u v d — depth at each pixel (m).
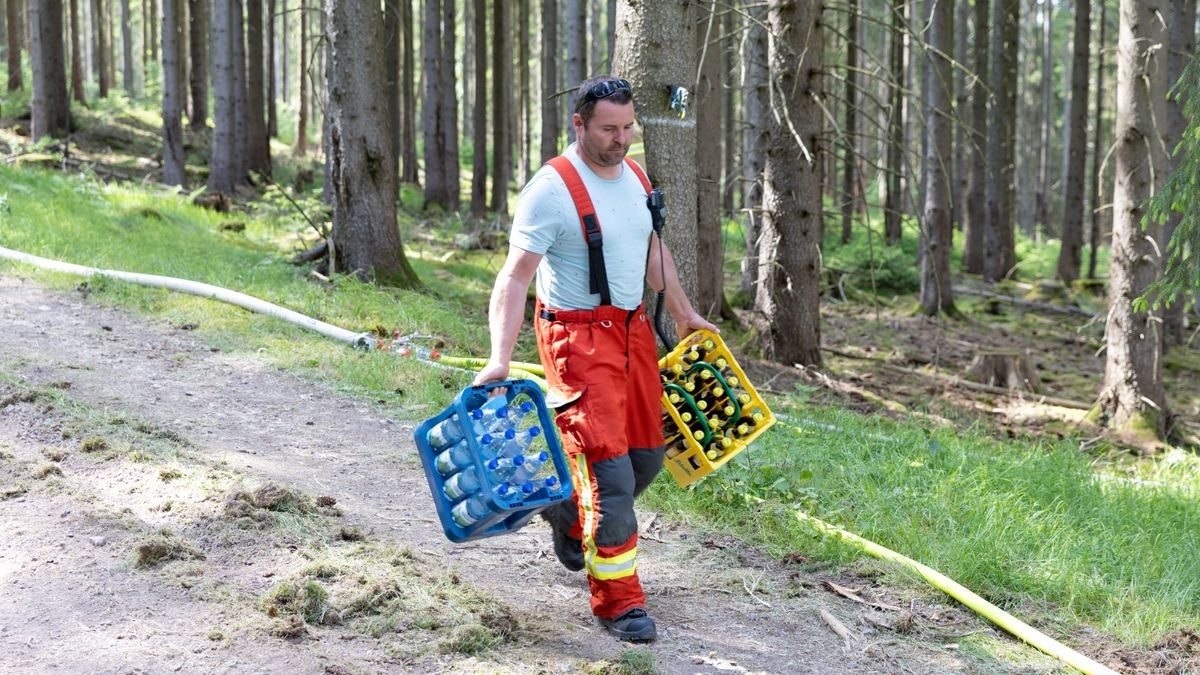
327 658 3.41
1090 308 21.20
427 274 13.17
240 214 16.50
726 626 4.05
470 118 45.47
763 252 11.20
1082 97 23.06
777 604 4.32
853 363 13.14
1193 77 6.90
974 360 13.01
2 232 10.52
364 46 10.55
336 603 3.76
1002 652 4.09
